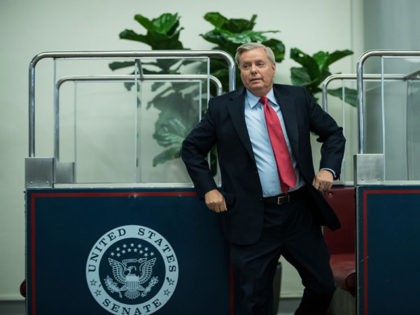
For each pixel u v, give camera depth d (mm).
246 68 2482
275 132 2463
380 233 2719
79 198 2707
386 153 3383
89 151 3555
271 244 2482
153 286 2719
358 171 2752
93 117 3537
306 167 2473
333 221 2543
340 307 3412
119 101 3506
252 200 2455
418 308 2723
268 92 2535
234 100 2521
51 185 2713
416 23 3906
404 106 3338
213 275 2727
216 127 2537
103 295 2713
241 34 4074
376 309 2711
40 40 4648
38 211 2699
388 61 3365
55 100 3008
